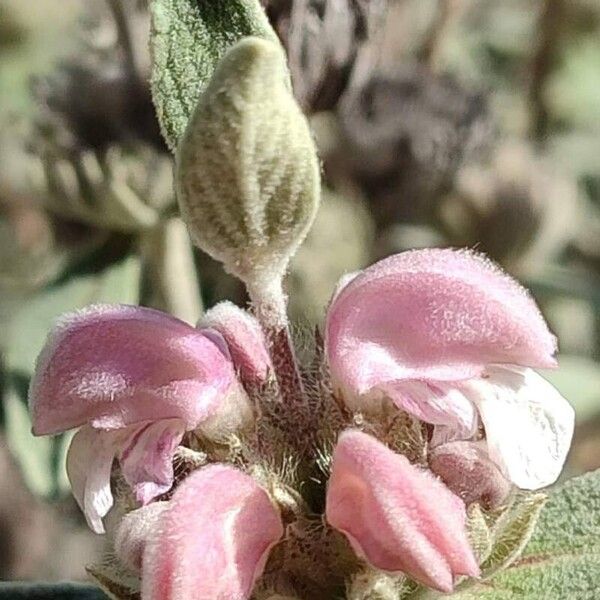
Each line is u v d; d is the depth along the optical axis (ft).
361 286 0.24
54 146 0.48
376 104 0.55
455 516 0.22
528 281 0.61
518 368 0.24
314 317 0.32
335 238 0.53
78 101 0.48
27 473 0.47
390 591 0.24
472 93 0.59
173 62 0.26
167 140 0.27
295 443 0.25
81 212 0.49
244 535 0.23
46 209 0.53
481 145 0.58
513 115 0.76
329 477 0.24
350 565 0.24
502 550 0.25
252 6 0.26
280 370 0.25
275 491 0.24
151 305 0.50
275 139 0.22
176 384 0.24
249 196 0.23
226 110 0.22
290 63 0.41
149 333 0.24
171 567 0.21
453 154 0.57
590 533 0.27
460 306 0.23
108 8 0.51
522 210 0.59
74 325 0.24
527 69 0.77
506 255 0.59
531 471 0.23
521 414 0.24
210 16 0.26
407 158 0.55
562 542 0.27
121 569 0.26
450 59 0.75
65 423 0.24
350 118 0.54
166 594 0.21
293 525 0.24
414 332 0.24
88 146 0.48
